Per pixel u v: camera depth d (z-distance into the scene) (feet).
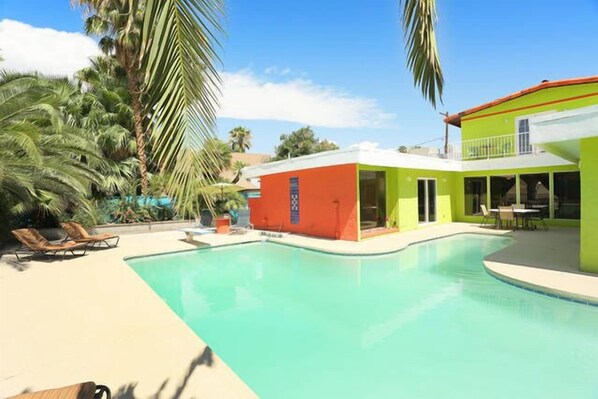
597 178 21.13
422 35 8.13
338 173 39.04
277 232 46.50
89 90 57.98
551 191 45.47
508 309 17.95
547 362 12.73
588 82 44.16
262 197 52.49
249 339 15.58
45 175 35.01
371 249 32.48
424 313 17.88
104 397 9.31
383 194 43.93
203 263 31.42
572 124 20.15
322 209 41.34
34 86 33.12
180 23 5.69
